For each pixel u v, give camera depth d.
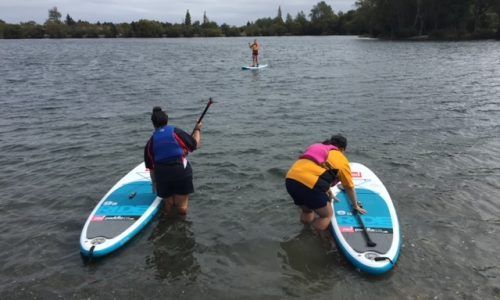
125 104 13.05
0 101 13.69
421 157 7.66
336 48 45.22
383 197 5.63
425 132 9.33
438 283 4.07
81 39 95.81
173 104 12.94
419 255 4.53
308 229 5.12
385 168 7.14
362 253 4.45
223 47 51.84
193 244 4.84
